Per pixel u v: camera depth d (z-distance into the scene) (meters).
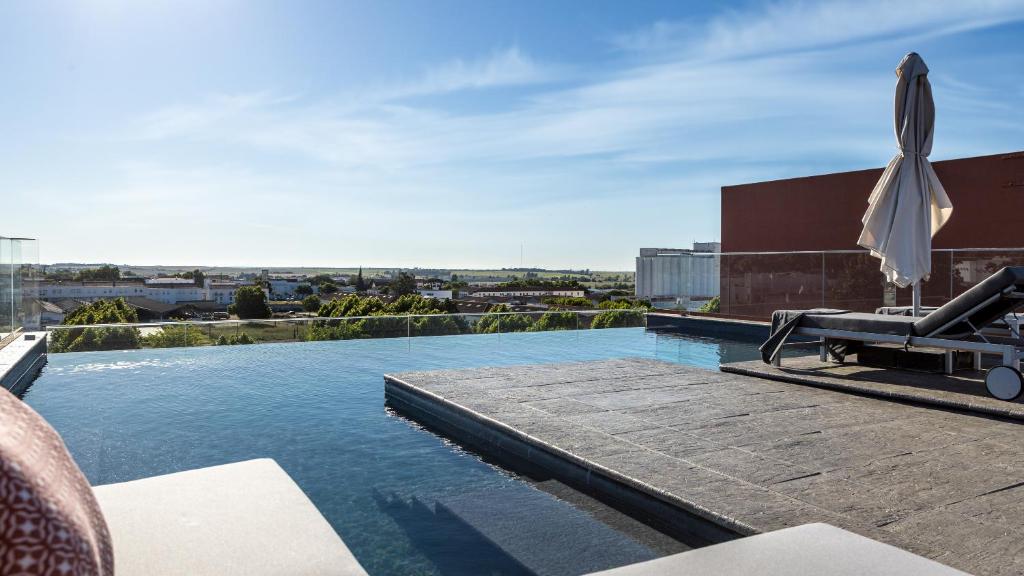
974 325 4.80
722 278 12.08
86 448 4.25
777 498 2.70
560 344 9.73
